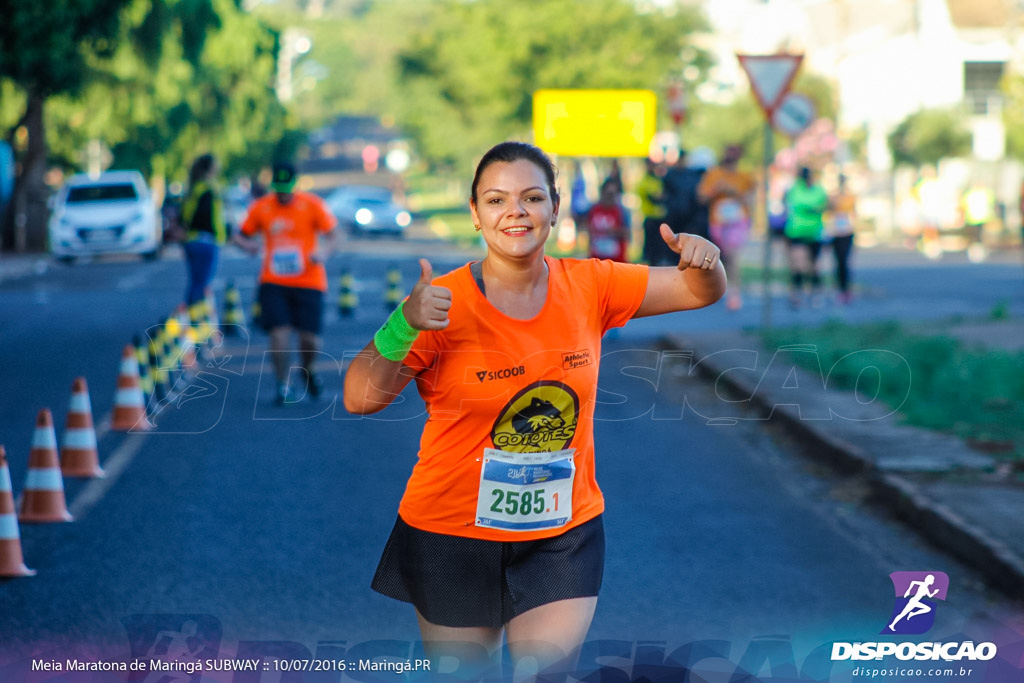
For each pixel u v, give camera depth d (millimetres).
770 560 9750
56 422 15484
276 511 11133
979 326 23766
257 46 84812
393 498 11664
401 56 91750
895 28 97188
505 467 5383
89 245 46062
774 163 67125
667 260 25672
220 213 21500
